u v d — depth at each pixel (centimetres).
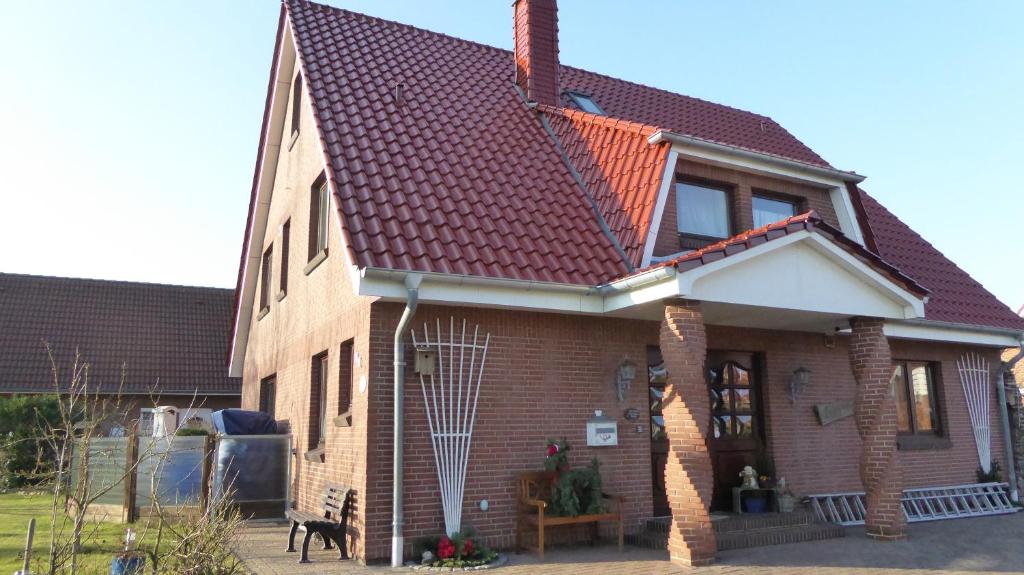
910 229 1686
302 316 1266
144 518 1216
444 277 844
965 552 918
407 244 894
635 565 831
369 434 861
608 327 1029
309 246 1233
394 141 1096
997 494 1398
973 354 1498
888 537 993
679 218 1173
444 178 1060
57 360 2462
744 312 992
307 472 1165
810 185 1287
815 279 970
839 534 1030
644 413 1036
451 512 878
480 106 1319
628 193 1088
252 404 1684
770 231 912
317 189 1255
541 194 1121
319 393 1182
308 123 1298
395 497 843
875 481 1013
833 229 952
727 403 1158
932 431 1428
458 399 905
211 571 653
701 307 932
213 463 1253
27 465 1812
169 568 662
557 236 1034
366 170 1001
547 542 940
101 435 1403
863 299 1009
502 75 1481
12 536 1091
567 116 1295
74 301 2748
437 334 910
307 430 1178
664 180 1060
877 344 1028
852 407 1243
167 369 2573
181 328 2781
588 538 969
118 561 678
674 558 844
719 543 930
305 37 1291
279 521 1258
